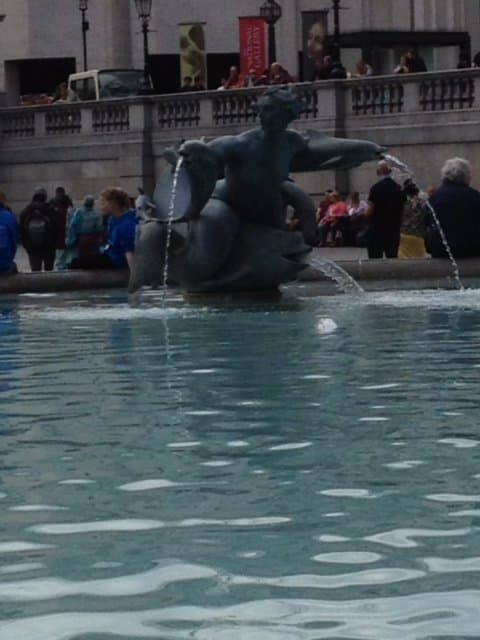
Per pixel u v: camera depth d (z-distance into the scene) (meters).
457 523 7.02
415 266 23.34
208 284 19.62
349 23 62.06
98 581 6.28
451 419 9.59
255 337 14.73
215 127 48.41
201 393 10.90
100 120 51.56
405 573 6.30
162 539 6.87
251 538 6.84
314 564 6.44
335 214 41.66
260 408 10.14
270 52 49.84
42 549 6.77
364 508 7.31
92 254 23.50
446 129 43.16
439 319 16.33
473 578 6.22
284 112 19.33
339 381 11.35
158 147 50.16
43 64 66.69
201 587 6.16
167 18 63.84
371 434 9.13
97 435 9.32
